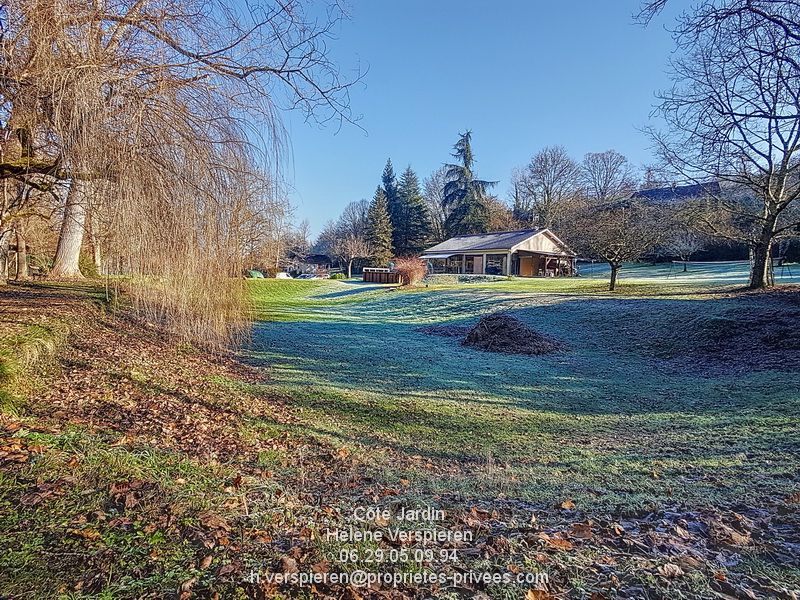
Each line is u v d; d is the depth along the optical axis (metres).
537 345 9.27
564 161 38.09
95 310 7.73
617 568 1.86
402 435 4.25
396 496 2.81
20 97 3.91
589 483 3.05
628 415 4.90
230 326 5.68
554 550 2.03
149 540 1.84
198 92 4.52
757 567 1.86
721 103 9.34
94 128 3.89
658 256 27.78
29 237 13.30
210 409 4.47
